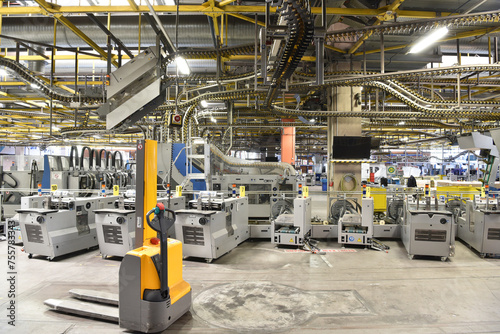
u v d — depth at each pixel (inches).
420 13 224.1
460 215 318.0
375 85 294.2
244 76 297.1
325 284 188.9
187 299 146.6
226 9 211.5
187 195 346.0
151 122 481.4
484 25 266.7
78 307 147.0
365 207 271.9
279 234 272.7
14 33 265.0
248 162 449.4
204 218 223.0
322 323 140.2
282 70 215.0
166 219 130.4
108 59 246.5
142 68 226.2
